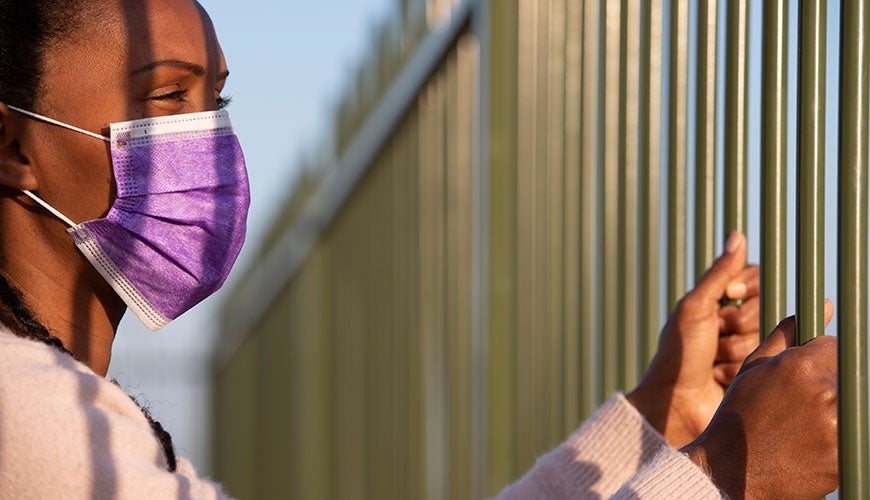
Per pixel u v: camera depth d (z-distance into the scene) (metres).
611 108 2.09
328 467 5.41
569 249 2.28
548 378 2.44
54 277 1.51
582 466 1.62
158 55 1.51
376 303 4.33
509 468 2.64
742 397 1.21
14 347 1.25
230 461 8.87
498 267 2.67
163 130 1.54
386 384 4.14
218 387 9.61
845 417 1.10
